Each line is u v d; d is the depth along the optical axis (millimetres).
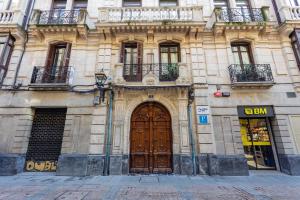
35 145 8289
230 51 8984
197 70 8734
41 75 8570
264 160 8391
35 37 9359
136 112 8516
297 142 7816
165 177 7051
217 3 10242
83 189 5473
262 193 5113
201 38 9234
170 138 8148
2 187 5668
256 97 8367
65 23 9266
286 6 9164
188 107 8180
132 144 8109
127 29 8922
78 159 7637
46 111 8656
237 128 7992
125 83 8328
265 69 8594
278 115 8148
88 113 8281
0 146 7840
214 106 8281
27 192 5160
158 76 8508
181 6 9266
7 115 8219
